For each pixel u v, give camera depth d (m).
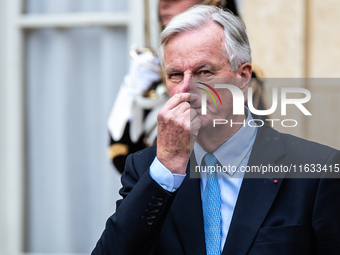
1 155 14.65
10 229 14.60
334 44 12.17
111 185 14.23
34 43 14.64
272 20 12.27
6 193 14.62
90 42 14.41
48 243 14.57
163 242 6.02
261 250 5.59
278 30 12.27
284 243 5.57
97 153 14.36
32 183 14.62
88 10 14.34
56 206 14.52
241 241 5.68
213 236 5.94
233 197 6.07
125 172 6.68
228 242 5.72
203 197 6.13
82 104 14.44
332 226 5.68
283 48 12.24
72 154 14.45
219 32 6.02
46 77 14.60
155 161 5.96
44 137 14.59
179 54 6.01
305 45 12.26
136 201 5.80
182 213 6.04
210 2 9.57
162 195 5.79
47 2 14.52
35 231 14.62
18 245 14.62
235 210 5.86
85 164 14.39
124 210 5.82
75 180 14.43
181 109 5.91
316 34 12.25
